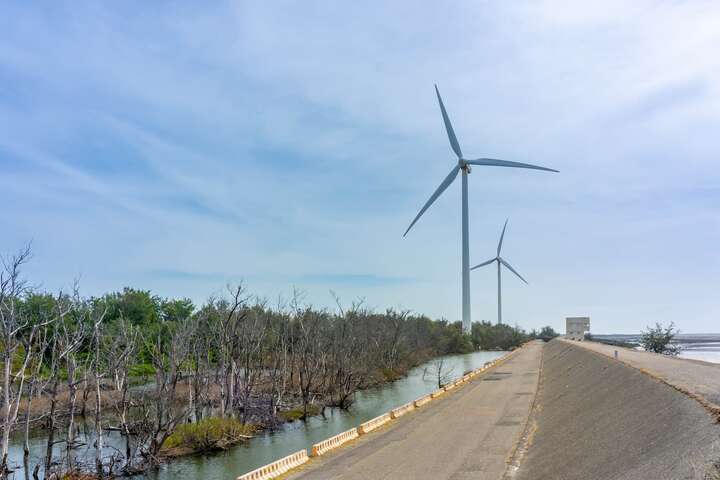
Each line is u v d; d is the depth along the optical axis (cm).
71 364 3909
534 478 2506
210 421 4331
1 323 3553
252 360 6350
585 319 16400
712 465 1584
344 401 6197
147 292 9131
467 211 12988
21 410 4694
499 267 18425
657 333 9469
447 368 10750
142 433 3888
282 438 4547
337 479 2688
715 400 2423
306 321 7181
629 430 2538
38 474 3534
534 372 8512
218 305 6306
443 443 3450
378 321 10731
